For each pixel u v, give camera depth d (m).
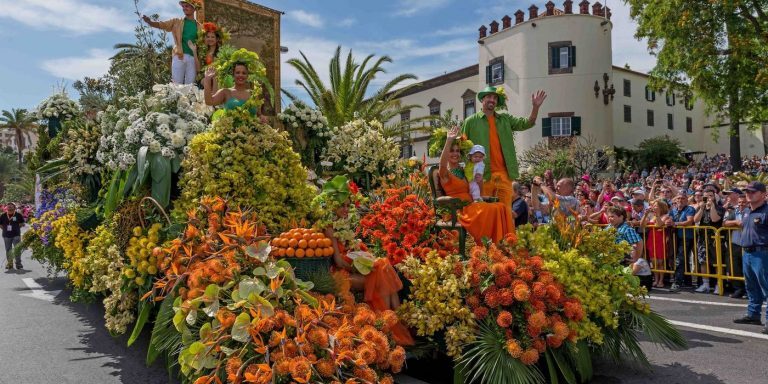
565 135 32.31
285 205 5.70
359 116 20.59
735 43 19.69
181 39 9.12
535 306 4.42
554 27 32.47
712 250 9.27
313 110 8.39
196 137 5.66
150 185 5.86
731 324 6.86
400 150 8.80
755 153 45.69
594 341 4.73
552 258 4.93
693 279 9.91
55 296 9.17
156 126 6.07
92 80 11.16
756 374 4.95
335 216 5.12
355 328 3.92
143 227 5.38
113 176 6.46
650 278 7.75
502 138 6.70
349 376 3.58
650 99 42.06
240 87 6.61
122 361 5.56
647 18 22.52
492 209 5.53
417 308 4.66
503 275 4.48
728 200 9.24
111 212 6.21
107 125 6.85
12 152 73.62
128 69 10.12
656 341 4.99
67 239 7.38
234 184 5.40
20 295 9.27
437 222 5.95
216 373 3.53
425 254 5.31
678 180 20.11
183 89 7.11
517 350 4.23
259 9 10.43
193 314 3.86
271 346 3.57
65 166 8.48
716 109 22.75
